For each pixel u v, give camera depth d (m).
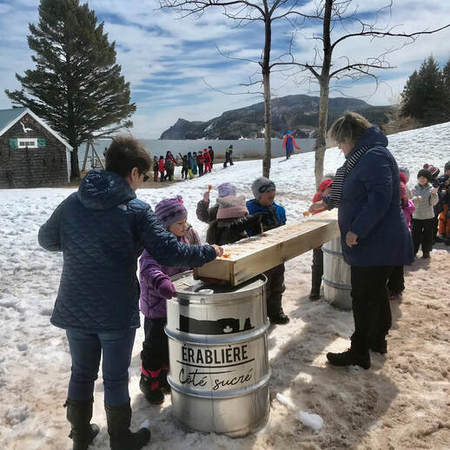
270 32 7.49
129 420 2.72
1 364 3.89
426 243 7.56
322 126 7.56
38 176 31.86
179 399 2.95
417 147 21.78
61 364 3.92
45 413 3.21
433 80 53.53
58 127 37.72
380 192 3.29
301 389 3.45
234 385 2.81
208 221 4.80
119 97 38.56
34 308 5.14
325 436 2.90
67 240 2.52
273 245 3.28
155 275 2.87
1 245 7.98
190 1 7.13
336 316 4.91
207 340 2.74
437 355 3.96
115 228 2.48
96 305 2.47
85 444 2.73
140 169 2.63
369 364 3.75
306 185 16.52
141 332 4.65
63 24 35.59
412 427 2.97
